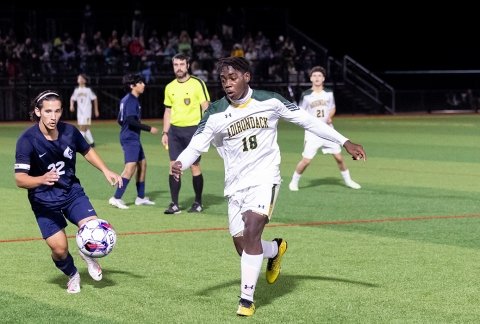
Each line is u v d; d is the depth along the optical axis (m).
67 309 8.19
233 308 8.20
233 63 7.95
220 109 8.12
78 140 8.77
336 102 49.88
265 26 51.75
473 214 13.97
